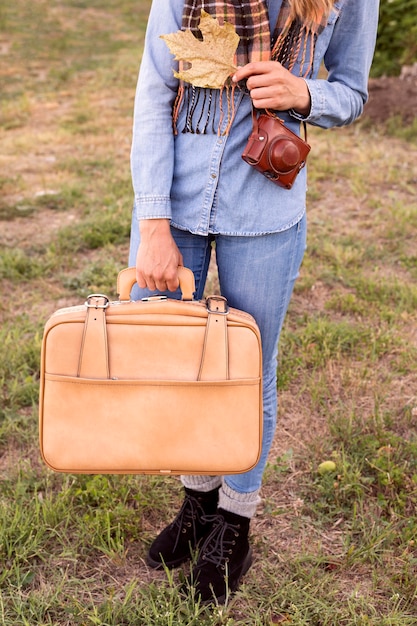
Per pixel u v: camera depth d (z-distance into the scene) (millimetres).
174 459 1751
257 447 1766
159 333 1701
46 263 4309
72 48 12773
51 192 5477
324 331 3445
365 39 1750
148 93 1706
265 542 2289
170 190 1751
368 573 2160
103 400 1708
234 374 1717
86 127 7480
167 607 1967
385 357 3346
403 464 2596
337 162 5992
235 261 1791
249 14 1590
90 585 2123
